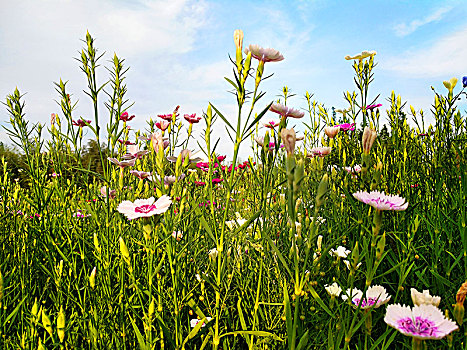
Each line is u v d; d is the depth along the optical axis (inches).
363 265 14.1
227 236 13.1
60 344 9.5
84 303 12.3
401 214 16.5
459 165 16.2
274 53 9.9
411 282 14.2
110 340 12.0
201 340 12.8
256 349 11.4
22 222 17.9
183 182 14.2
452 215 15.4
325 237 15.5
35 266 16.2
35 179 17.9
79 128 16.1
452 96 17.6
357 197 8.2
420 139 21.6
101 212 15.2
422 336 6.7
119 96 14.4
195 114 16.9
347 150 21.1
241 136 10.4
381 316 11.8
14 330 12.7
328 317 11.5
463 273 13.5
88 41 13.4
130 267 10.3
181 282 12.1
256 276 14.3
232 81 10.2
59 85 15.7
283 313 11.7
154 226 10.2
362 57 19.1
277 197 15.3
